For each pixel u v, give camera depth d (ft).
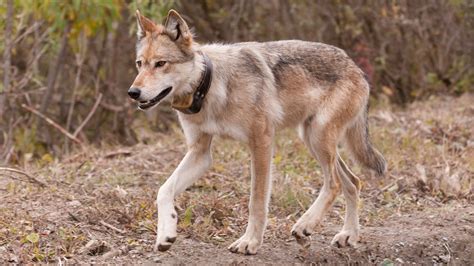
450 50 66.74
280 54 31.65
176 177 28.86
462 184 39.60
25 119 57.88
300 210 35.78
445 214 35.94
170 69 28.40
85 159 43.68
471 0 66.54
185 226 31.55
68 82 61.52
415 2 65.77
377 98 63.62
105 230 30.96
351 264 30.89
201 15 65.57
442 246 32.91
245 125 29.50
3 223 30.55
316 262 30.22
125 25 61.36
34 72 55.62
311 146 32.32
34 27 52.60
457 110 56.54
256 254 29.68
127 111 59.67
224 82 29.27
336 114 32.27
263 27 64.64
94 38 61.26
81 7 49.21
